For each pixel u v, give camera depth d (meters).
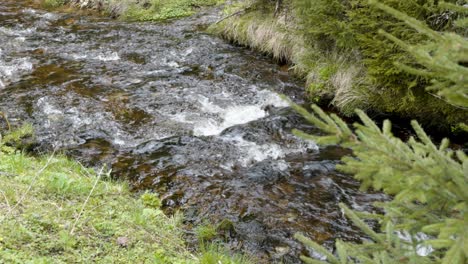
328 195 5.82
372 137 2.12
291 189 5.95
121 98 8.51
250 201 5.64
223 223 5.07
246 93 8.98
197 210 5.43
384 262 2.34
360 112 2.24
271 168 6.41
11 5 15.09
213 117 8.02
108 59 10.60
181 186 5.89
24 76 9.26
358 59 8.49
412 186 2.05
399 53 6.86
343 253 2.50
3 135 6.86
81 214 4.41
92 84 9.08
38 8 15.08
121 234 4.26
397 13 1.98
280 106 8.55
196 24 13.41
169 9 14.59
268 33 10.93
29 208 4.23
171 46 11.51
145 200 5.44
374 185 2.12
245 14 12.05
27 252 3.56
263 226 5.17
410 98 6.86
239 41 11.58
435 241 1.88
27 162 5.58
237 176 6.20
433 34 1.95
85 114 7.78
